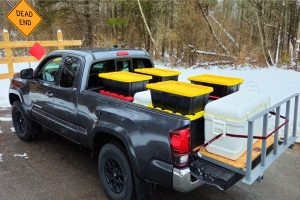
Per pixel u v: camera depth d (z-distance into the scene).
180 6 16.09
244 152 3.12
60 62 4.48
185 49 15.19
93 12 18.84
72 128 4.22
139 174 3.21
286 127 3.46
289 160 4.88
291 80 10.71
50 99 4.57
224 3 17.06
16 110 5.52
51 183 4.07
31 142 5.49
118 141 3.56
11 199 3.69
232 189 4.01
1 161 4.70
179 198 3.76
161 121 3.00
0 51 16.52
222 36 15.60
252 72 12.65
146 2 17.84
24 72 4.91
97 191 3.90
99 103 3.69
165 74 4.29
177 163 2.89
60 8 18.66
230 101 3.15
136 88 3.82
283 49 16.06
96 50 4.41
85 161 4.76
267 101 3.48
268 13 16.27
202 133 3.27
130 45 18.39
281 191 3.98
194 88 3.28
